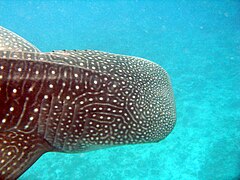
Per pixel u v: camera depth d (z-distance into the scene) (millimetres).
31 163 2338
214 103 8961
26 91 2266
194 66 11273
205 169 6789
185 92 9719
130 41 14945
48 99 2311
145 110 2633
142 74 2762
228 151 7172
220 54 11797
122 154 7430
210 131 7875
